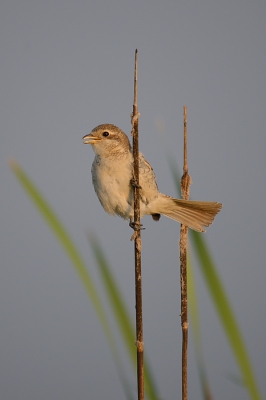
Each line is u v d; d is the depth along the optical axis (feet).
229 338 18.01
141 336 19.03
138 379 18.44
